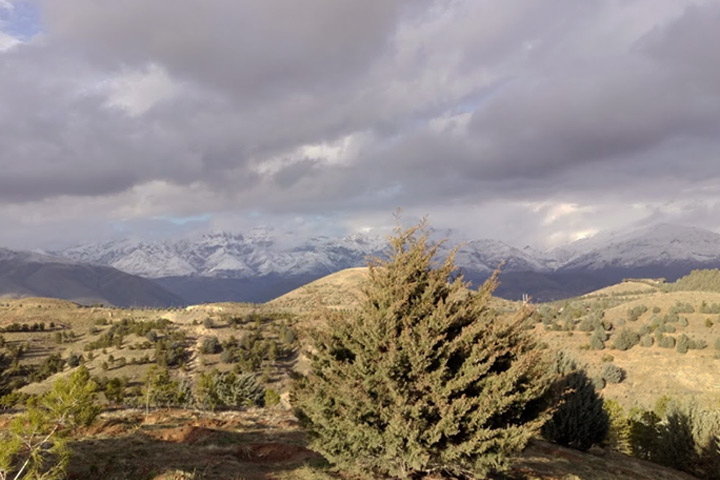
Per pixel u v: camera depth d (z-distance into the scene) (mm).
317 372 11062
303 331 11312
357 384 9953
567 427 21375
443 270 11102
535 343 11125
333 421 10125
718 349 72062
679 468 23781
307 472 11336
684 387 65438
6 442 7961
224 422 18672
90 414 13773
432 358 9906
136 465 11055
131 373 90562
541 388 10461
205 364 96438
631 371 72500
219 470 11250
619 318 96000
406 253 11109
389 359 9523
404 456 9727
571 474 14922
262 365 93062
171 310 195500
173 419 18672
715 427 23031
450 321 10242
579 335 89562
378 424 10031
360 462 10602
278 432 17328
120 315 175250
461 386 9656
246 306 197250
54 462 10781
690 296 104938
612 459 20969
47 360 102125
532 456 17125
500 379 9695
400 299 10461
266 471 11508
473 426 9734
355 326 10766
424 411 9703
